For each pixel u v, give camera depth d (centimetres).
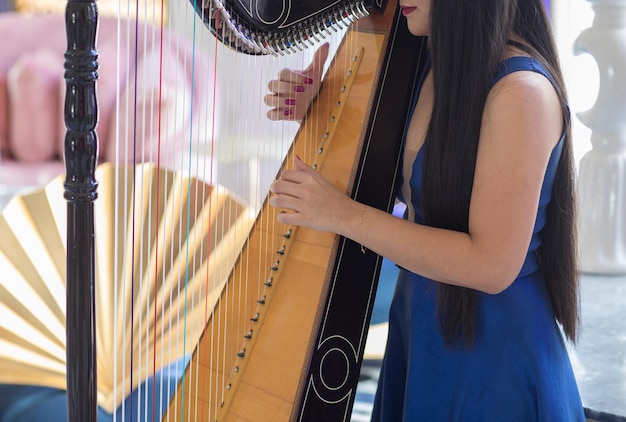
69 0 99
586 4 389
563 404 151
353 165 166
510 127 135
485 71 140
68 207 103
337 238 158
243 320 159
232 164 310
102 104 450
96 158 103
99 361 230
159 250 251
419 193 156
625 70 355
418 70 166
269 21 145
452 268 140
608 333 317
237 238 250
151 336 235
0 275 288
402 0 154
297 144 176
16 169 479
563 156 154
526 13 149
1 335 264
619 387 281
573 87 399
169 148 435
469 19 141
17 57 492
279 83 181
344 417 154
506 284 140
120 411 214
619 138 366
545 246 158
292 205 148
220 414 149
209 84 449
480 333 153
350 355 155
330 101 180
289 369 150
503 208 136
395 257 145
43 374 253
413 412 160
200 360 157
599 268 368
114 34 459
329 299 153
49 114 486
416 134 160
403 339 169
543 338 153
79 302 104
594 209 368
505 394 152
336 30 164
